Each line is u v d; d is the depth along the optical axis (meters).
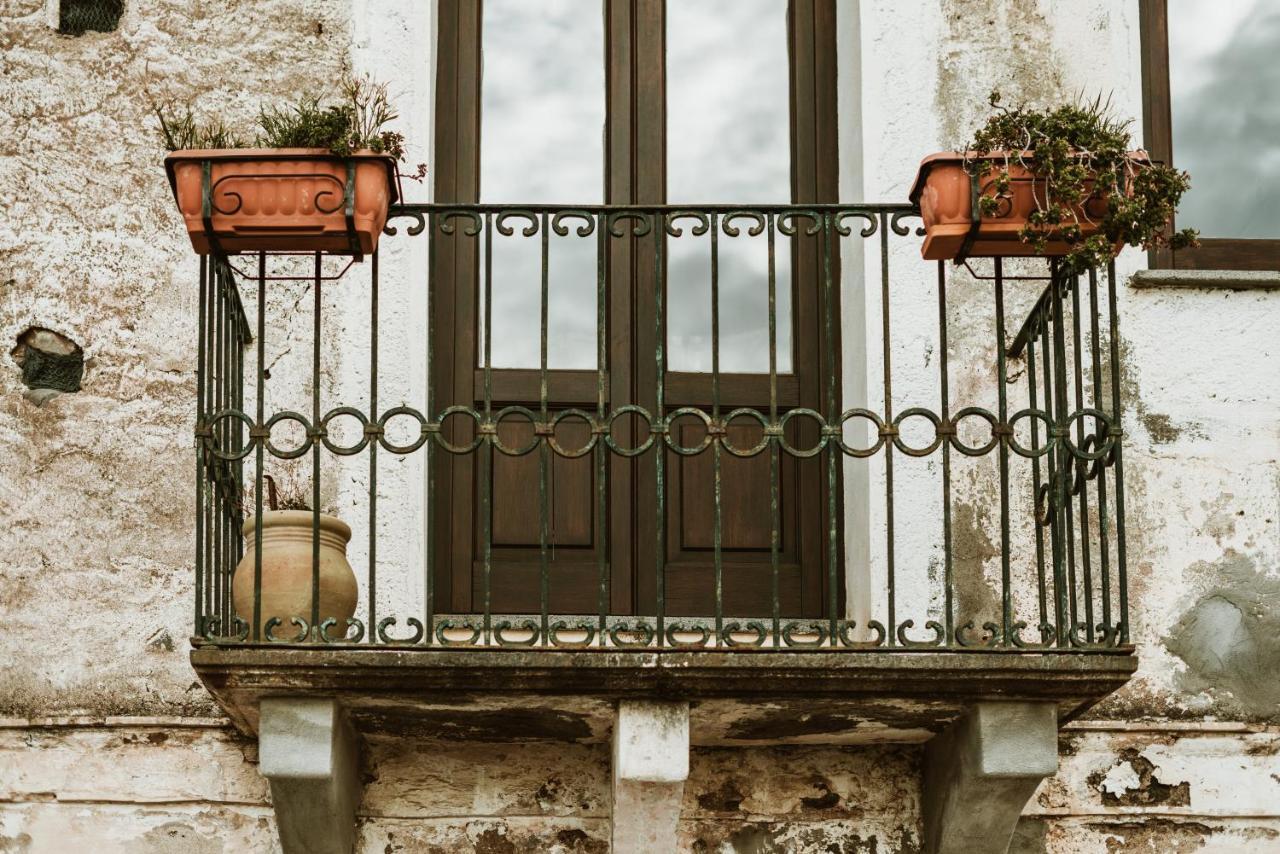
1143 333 6.82
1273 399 6.79
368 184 5.77
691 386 7.19
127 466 6.62
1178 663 6.57
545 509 5.91
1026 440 6.72
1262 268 7.09
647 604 7.02
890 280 6.82
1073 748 6.48
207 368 6.28
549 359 7.18
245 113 6.89
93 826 6.35
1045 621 6.09
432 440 5.96
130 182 6.83
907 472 6.68
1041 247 5.78
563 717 6.11
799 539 7.09
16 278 6.75
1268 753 6.51
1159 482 6.70
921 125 6.94
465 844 6.38
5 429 6.63
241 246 5.87
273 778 5.85
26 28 6.93
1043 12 7.05
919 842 6.45
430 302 6.05
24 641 6.47
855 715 6.09
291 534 6.05
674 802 6.03
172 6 6.97
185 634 6.50
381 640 5.81
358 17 6.94
